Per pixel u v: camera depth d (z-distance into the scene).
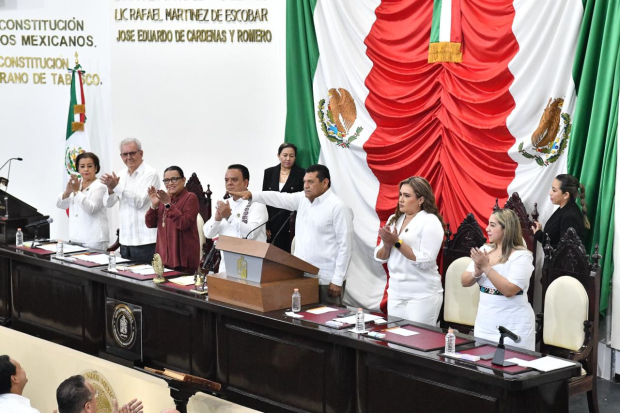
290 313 4.44
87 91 8.20
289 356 4.36
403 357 3.72
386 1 6.51
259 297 4.49
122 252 6.44
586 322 4.54
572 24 5.51
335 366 4.13
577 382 4.49
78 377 3.55
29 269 6.12
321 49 6.87
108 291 5.48
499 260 4.20
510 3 5.81
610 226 5.35
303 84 7.05
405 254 4.54
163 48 7.84
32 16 8.25
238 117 7.70
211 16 7.66
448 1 6.14
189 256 5.73
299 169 6.77
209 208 7.36
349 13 6.70
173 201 5.74
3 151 8.49
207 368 4.86
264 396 4.54
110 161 8.22
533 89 5.72
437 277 4.67
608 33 5.29
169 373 4.80
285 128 7.22
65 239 8.49
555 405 3.51
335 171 6.91
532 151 5.78
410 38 6.41
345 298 6.92
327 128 6.93
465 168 6.11
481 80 5.96
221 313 4.62
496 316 4.20
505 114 5.91
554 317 4.69
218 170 7.83
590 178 5.43
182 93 7.84
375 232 6.75
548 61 5.65
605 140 5.38
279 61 7.48
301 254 5.32
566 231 5.04
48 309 5.98
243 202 5.54
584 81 5.44
